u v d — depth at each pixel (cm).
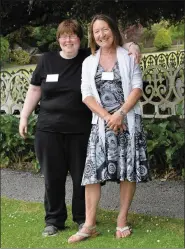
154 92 656
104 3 562
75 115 371
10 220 428
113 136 353
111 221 414
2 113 744
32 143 635
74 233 387
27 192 528
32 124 635
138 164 357
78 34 366
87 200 370
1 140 652
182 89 636
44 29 928
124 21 634
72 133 373
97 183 365
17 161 653
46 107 374
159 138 564
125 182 370
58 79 367
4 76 741
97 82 355
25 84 718
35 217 434
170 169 564
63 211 393
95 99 356
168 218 414
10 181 579
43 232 387
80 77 368
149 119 625
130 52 360
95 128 359
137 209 446
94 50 363
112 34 356
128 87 353
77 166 381
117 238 369
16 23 668
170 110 639
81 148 377
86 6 567
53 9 625
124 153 355
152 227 391
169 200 471
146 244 354
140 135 361
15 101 729
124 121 354
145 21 654
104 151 355
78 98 368
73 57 372
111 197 491
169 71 655
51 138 374
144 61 912
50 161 377
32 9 605
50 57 375
